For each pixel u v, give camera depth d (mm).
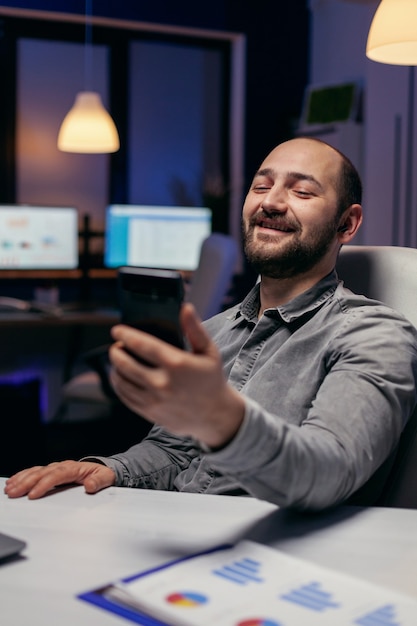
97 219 6645
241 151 5805
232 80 5914
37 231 4398
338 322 1389
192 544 957
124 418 3664
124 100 5820
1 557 888
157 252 4719
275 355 1398
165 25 5523
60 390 4629
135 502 1128
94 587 830
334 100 5219
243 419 890
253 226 1502
